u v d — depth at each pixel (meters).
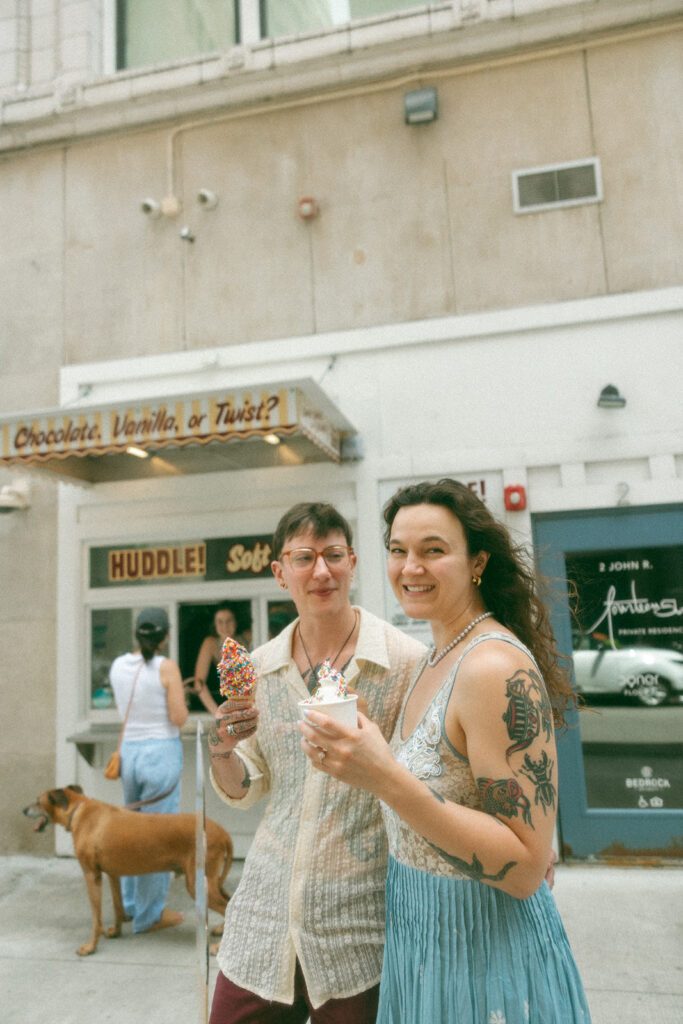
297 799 1.73
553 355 4.80
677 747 4.46
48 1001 3.08
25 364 5.71
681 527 4.55
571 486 4.70
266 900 1.69
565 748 4.54
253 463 5.10
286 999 1.62
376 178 5.20
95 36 5.94
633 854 4.41
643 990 2.98
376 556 4.91
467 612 1.46
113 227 5.67
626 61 4.85
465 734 1.27
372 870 1.67
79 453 4.28
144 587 5.28
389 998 1.41
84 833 3.55
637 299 4.68
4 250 5.86
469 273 4.99
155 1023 2.90
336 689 1.24
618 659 4.58
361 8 5.61
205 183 5.52
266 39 5.33
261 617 5.09
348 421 4.82
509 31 4.92
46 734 5.28
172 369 5.39
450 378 4.94
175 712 3.91
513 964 1.26
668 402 4.61
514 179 4.95
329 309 5.20
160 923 3.82
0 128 5.78
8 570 5.50
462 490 1.47
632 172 4.80
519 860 1.16
